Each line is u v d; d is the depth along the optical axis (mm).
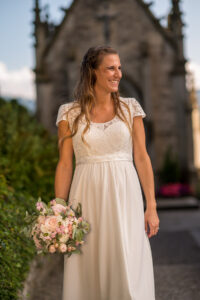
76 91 2488
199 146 25641
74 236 2232
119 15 18297
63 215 2268
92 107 2418
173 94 18203
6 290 2799
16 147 5070
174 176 17219
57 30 18281
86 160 2387
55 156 5531
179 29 18016
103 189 2316
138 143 2471
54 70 18328
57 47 18328
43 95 18062
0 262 2771
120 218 2264
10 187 3963
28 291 3639
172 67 18188
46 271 4949
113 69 2359
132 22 18203
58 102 18141
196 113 25500
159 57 18250
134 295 2154
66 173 2488
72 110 2443
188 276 4781
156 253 6492
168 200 15586
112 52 2373
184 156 17891
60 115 2480
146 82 17844
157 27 18078
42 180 4836
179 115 18016
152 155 17906
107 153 2361
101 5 18125
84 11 18250
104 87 2367
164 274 4957
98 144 2342
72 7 18266
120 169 2357
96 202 2334
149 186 2418
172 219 11523
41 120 17859
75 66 17719
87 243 2359
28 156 5105
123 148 2385
